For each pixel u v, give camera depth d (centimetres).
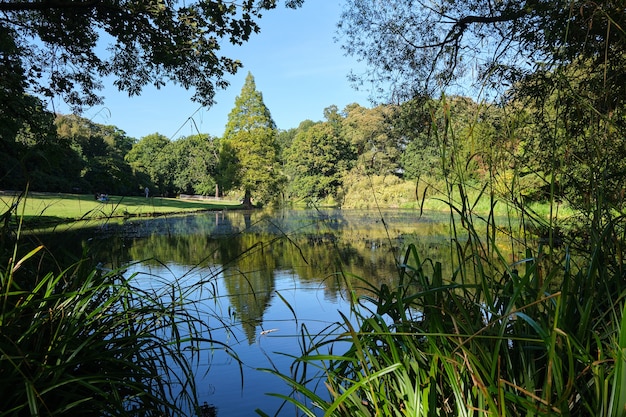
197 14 690
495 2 589
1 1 650
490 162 145
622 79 196
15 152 558
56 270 225
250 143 3862
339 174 3631
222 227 1761
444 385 133
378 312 146
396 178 2820
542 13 293
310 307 495
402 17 737
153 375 190
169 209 2783
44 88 759
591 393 106
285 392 268
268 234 1495
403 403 131
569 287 140
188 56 744
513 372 119
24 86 659
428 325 148
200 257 915
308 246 1155
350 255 950
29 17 761
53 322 168
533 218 160
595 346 125
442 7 678
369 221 1981
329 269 755
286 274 721
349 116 3834
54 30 734
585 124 181
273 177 3975
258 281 664
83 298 177
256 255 973
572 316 127
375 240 1244
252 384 280
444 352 126
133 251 1012
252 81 4003
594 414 100
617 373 90
